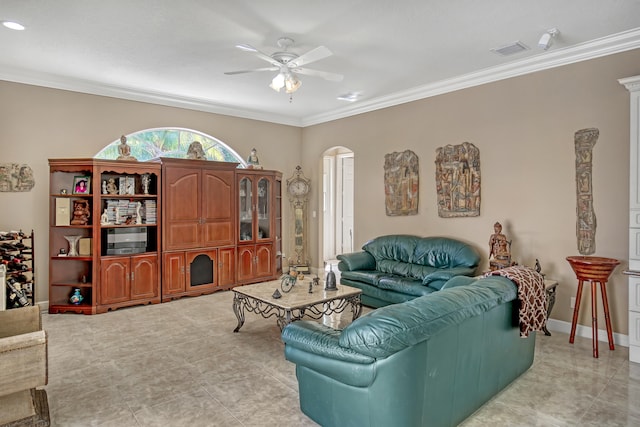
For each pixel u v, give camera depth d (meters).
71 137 4.86
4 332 2.30
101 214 4.66
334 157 8.16
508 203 4.34
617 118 3.58
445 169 4.92
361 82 4.88
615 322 3.61
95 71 4.47
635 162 3.19
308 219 7.14
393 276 4.65
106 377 2.89
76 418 2.35
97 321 4.25
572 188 3.86
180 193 5.21
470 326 2.21
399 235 5.27
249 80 4.82
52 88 4.72
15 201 4.50
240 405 2.49
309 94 5.45
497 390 2.58
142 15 3.10
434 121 5.05
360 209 6.10
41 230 4.67
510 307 2.62
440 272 4.11
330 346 1.95
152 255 4.98
